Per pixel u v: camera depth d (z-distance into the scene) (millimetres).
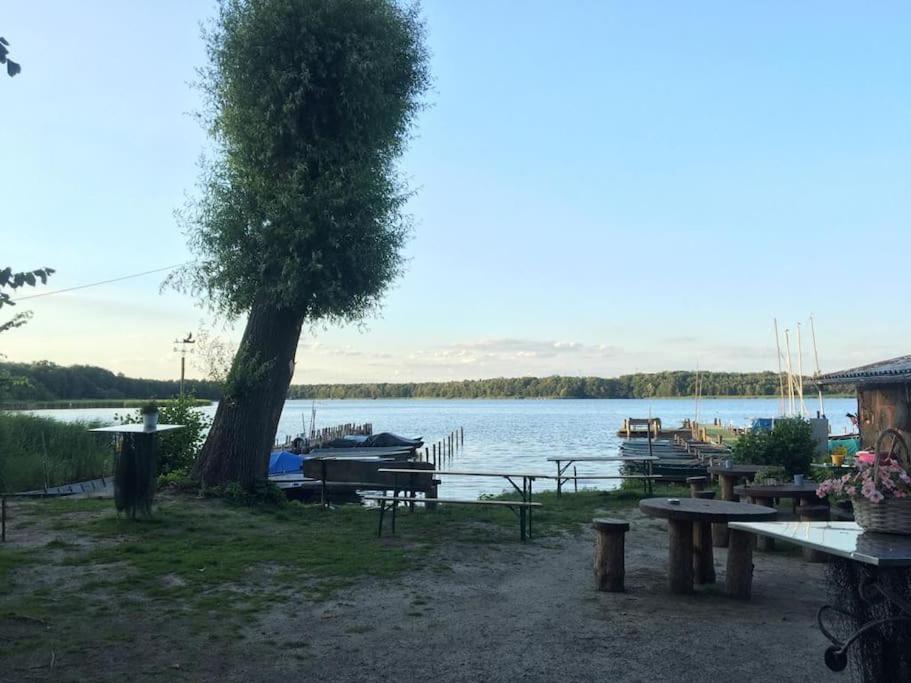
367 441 32469
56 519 10117
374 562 8188
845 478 4168
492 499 13898
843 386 19781
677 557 7098
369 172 13031
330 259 12570
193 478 12781
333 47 12641
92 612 6090
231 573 7469
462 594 6965
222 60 12930
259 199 12727
